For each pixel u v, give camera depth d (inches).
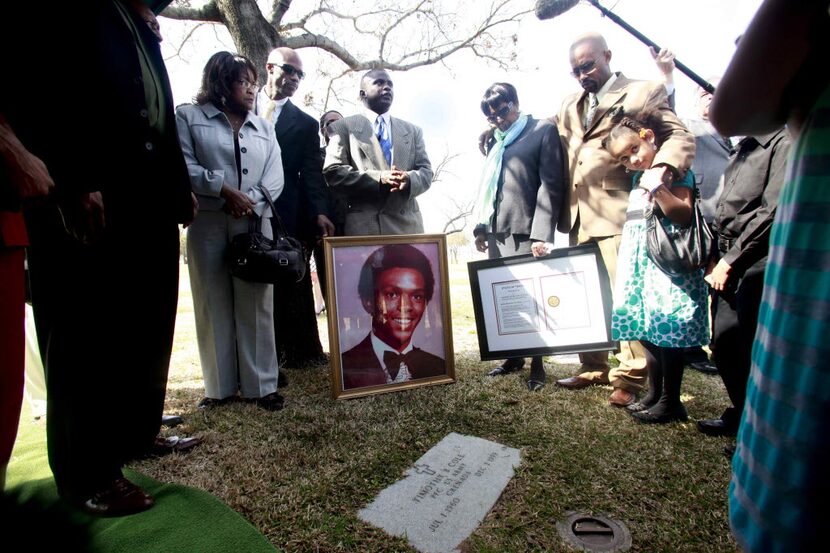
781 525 22.4
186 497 63.4
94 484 59.1
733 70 27.5
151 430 67.0
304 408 101.4
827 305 21.4
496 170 123.9
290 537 58.0
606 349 108.1
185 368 144.6
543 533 58.7
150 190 61.3
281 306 136.9
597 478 70.7
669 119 90.8
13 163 40.4
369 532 59.2
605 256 107.4
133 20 60.9
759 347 27.3
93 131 52.4
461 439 85.0
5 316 44.7
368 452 80.3
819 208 22.5
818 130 23.1
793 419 22.3
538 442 83.3
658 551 54.8
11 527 56.6
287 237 100.3
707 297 86.5
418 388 114.4
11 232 44.3
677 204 79.9
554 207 112.3
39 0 48.6
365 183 114.8
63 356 56.2
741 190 82.0
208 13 192.7
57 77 49.6
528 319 115.8
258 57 184.5
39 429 90.4
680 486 68.1
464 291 352.5
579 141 110.0
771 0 23.9
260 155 102.4
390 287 115.1
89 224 52.7
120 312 59.9
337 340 109.0
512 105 123.0
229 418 95.2
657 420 90.7
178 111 95.3
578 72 104.8
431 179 125.0
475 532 59.2
